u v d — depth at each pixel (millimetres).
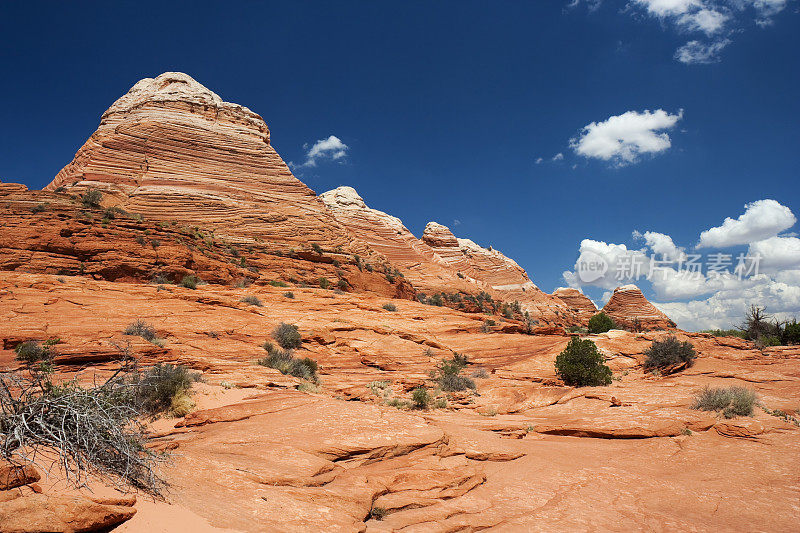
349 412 11875
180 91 86750
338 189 117938
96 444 5430
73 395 5684
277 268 60938
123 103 84625
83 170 67812
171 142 76938
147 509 5102
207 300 33906
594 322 70312
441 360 31250
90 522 4297
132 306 29078
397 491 8234
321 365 27312
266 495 6570
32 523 3990
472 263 129000
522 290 124250
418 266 104750
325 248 73750
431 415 16047
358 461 9156
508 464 10969
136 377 10328
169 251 46656
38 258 39875
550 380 24203
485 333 41031
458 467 9758
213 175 77062
